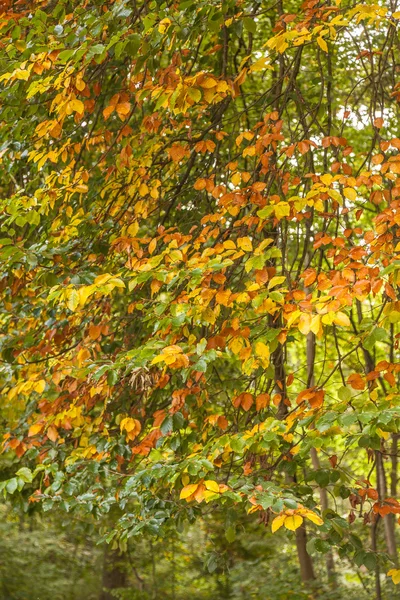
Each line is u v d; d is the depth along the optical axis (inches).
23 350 171.8
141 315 178.1
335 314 105.3
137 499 158.6
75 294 121.3
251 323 134.3
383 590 295.3
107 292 118.9
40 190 155.6
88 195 181.0
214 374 203.3
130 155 160.7
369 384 122.0
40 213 156.9
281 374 157.6
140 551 446.0
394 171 126.6
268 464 148.9
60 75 139.3
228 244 124.7
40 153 160.2
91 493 158.1
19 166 197.8
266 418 141.6
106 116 148.6
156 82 147.6
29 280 177.3
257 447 129.0
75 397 160.9
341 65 267.3
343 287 107.7
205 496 114.4
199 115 177.3
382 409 115.9
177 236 138.8
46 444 179.2
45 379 162.9
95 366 134.3
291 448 132.5
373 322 113.2
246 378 169.8
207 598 459.8
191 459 127.7
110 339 187.9
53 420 159.8
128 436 148.9
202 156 198.5
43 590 471.8
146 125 161.6
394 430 113.4
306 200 128.2
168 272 125.6
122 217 170.1
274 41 128.6
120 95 148.8
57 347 178.2
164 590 466.3
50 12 190.5
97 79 174.1
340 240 126.5
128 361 131.7
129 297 202.8
